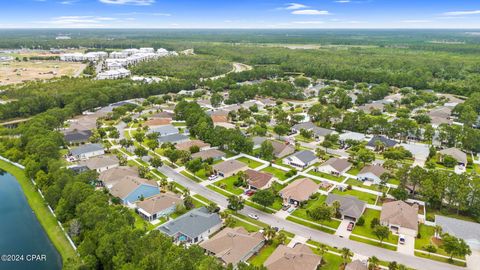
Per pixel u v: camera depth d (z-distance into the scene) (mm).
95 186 120500
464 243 82875
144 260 69375
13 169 139375
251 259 83938
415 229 94188
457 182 106562
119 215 87875
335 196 110312
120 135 180500
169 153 140375
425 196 111250
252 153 155625
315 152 157000
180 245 78812
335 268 81062
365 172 129500
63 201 100250
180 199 109188
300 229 97688
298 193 112688
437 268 81875
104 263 77562
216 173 133625
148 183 116000
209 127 171625
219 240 86188
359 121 188875
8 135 172500
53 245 93250
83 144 165250
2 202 116125
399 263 83188
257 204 111562
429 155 149000
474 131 162375
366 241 92312
